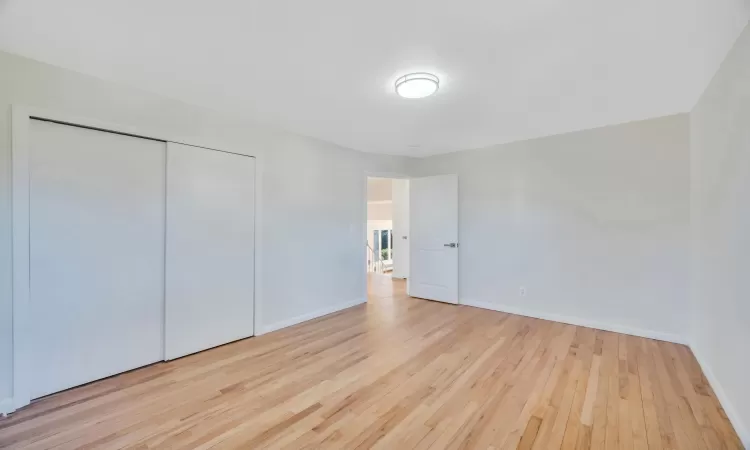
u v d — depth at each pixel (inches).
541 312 161.2
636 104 115.6
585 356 115.3
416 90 97.0
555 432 74.1
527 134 154.8
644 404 85.1
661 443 70.4
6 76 81.7
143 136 105.2
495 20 67.2
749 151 71.2
